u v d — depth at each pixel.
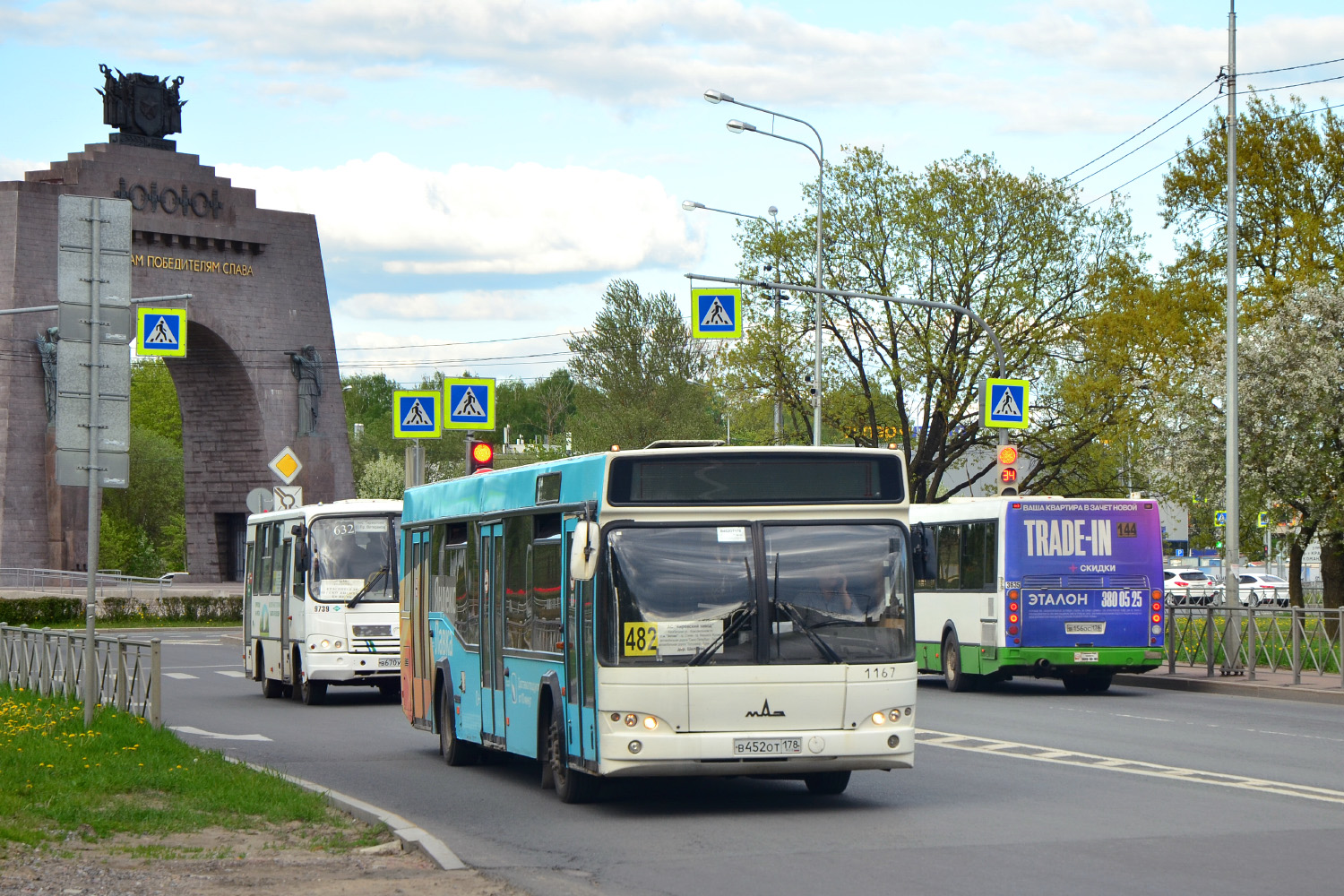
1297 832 16.80
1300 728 28.83
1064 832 16.97
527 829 17.89
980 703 35.56
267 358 100.06
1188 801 19.30
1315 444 62.56
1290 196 69.81
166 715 35.00
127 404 24.22
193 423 101.94
